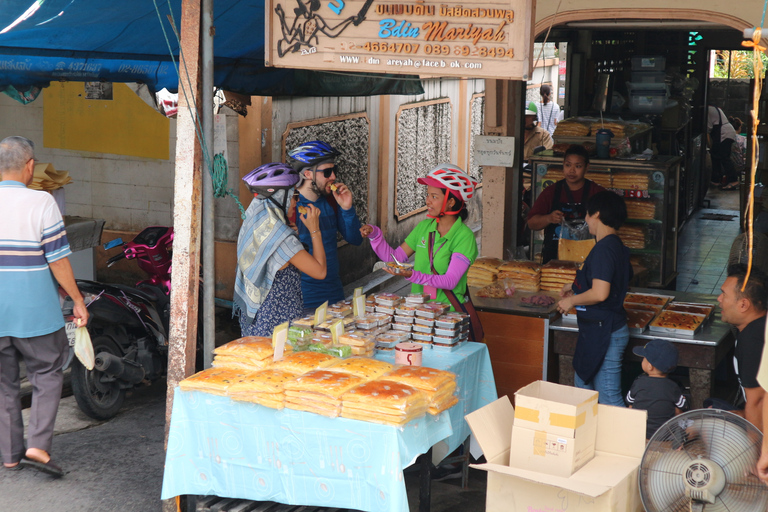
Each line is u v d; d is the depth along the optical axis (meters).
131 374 5.39
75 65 5.16
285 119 7.68
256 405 3.35
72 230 6.25
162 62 5.03
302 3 3.48
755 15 5.04
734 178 16.52
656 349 3.83
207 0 3.68
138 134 8.09
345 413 3.16
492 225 7.15
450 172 4.54
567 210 6.62
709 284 9.38
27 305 4.31
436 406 3.33
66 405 5.69
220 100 6.20
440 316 4.15
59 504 4.24
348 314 4.22
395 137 10.00
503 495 3.12
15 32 5.01
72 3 5.12
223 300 7.76
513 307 5.06
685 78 10.07
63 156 8.45
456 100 11.95
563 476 3.05
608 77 8.91
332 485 3.25
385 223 9.92
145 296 5.56
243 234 4.23
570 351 4.96
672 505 2.91
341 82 6.42
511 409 3.38
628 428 3.22
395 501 3.09
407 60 3.36
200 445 3.51
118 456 4.87
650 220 7.38
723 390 5.55
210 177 3.80
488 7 3.18
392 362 3.86
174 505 3.77
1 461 4.65
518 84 7.04
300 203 5.05
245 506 3.55
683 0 5.23
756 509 2.77
